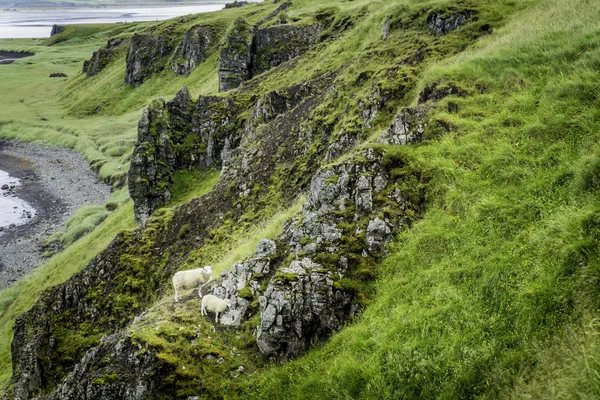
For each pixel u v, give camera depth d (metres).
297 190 26.06
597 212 9.70
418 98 20.28
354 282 12.80
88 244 44.28
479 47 24.86
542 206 11.58
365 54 33.31
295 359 11.94
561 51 17.97
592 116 13.55
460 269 11.15
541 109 15.31
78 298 25.58
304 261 13.59
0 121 110.12
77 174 79.12
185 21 117.44
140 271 25.94
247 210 27.56
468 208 13.02
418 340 10.01
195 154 44.59
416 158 15.70
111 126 96.31
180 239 27.88
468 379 8.74
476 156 14.79
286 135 32.12
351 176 15.66
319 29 57.94
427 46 28.70
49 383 21.86
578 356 7.65
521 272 10.01
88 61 139.00
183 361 12.28
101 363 12.95
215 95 47.59
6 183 76.38
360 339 11.01
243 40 59.28
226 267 18.64
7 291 42.66
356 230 14.17
